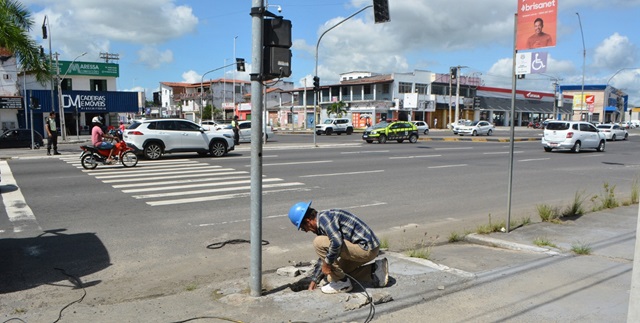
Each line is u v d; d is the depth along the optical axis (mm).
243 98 94375
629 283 4902
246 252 6430
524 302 4414
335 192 11367
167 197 10289
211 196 10430
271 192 11242
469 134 45781
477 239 6957
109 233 7293
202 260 6074
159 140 18656
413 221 8539
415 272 5211
